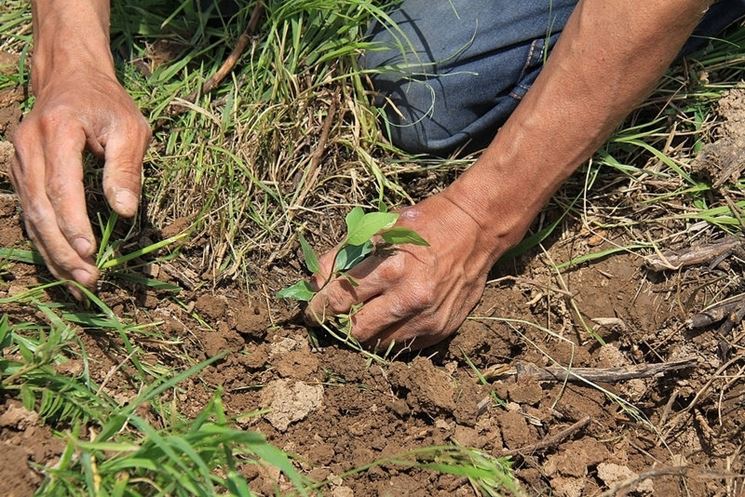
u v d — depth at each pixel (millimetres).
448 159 1732
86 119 1290
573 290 1631
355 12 1727
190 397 1475
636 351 1625
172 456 1054
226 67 1718
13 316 1418
